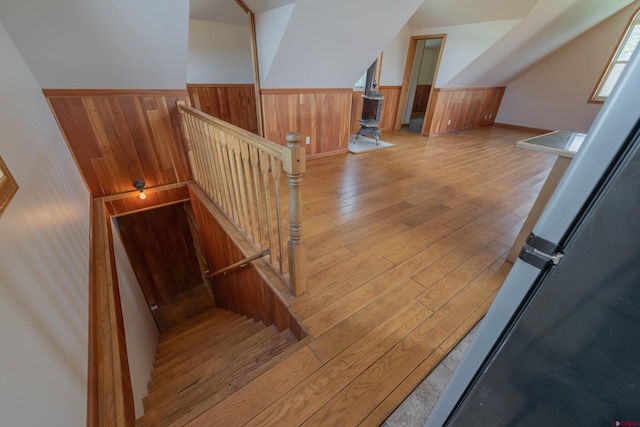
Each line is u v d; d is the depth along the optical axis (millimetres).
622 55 5309
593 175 383
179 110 2736
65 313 964
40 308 786
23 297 710
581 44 5656
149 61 2334
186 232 3982
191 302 4055
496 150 4836
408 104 7129
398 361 1269
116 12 1893
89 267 1536
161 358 2047
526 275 489
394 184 3309
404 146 5066
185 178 3068
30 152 1237
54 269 990
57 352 810
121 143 2607
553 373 500
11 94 1327
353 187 3211
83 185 2395
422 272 1846
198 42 4719
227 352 1604
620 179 360
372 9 2920
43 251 951
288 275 1748
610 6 4730
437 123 5906
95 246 1875
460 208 2725
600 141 369
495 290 1699
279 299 1632
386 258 1980
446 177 3545
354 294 1652
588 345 439
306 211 2641
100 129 2471
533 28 4566
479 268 1892
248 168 1748
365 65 3955
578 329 444
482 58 5047
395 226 2396
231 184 2123
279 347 1515
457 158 4359
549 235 447
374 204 2795
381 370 1227
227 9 4258
